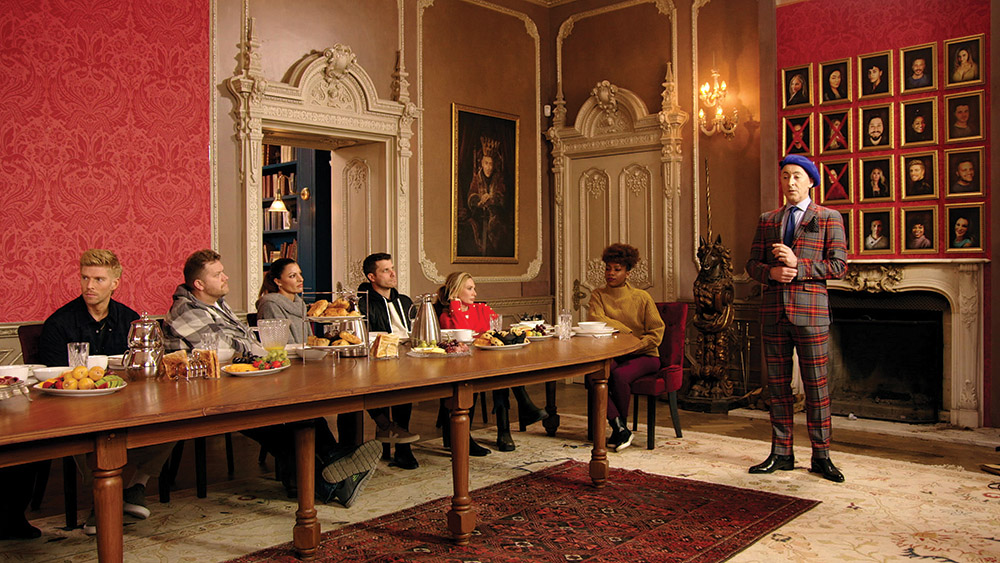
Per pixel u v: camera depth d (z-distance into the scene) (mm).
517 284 8023
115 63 5242
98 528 2176
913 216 5848
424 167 7129
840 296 6195
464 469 3092
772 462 4250
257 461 4695
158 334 2941
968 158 5598
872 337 6098
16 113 4832
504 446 4797
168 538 3211
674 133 7211
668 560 2902
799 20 6355
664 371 4969
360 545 3092
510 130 7910
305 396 2480
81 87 5094
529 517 3436
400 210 6859
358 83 6547
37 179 4918
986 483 4027
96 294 3525
